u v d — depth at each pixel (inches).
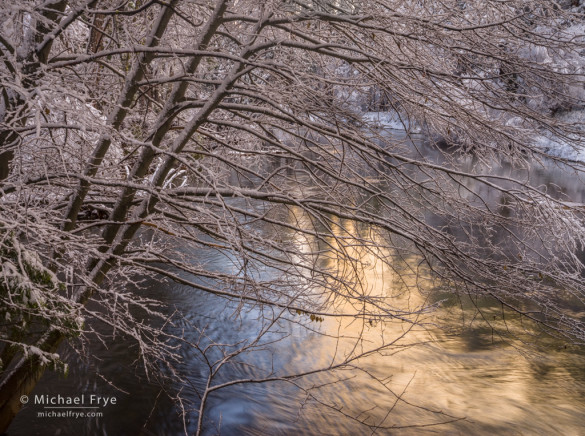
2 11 173.3
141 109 293.1
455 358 424.5
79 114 161.2
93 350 397.1
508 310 506.6
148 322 452.1
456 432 331.9
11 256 179.2
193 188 231.9
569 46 176.7
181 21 266.2
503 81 188.9
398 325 474.6
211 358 408.2
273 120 251.3
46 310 175.6
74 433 308.5
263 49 216.4
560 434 331.0
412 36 179.9
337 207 244.2
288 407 354.6
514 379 395.2
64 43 261.1
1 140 208.8
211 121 225.1
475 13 186.5
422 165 197.9
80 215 319.6
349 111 203.2
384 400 366.9
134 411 334.0
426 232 210.8
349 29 204.4
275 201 220.7
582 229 182.7
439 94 188.2
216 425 329.7
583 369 412.8
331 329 466.6
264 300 231.3
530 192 190.7
